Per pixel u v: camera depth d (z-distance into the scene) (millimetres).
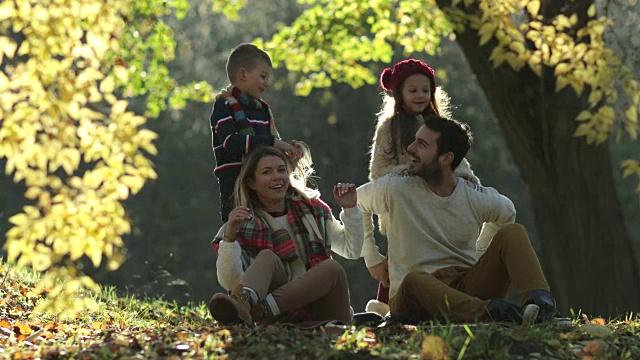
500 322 5969
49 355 5516
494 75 13094
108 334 6328
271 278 6176
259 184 6629
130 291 14008
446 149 6605
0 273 9492
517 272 6133
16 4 5473
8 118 5410
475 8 12219
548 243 13773
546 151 13328
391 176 6832
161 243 39594
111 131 5422
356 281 33062
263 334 5684
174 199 40344
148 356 5340
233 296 6004
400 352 5348
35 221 5422
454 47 33281
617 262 13570
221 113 7199
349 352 5281
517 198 35750
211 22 37125
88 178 5473
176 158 40688
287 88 36344
